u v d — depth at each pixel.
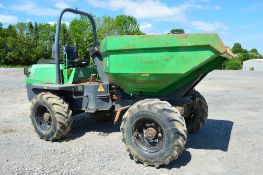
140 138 5.45
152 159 5.24
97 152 6.06
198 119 6.94
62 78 7.16
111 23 58.25
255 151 6.11
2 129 7.77
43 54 69.62
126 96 6.44
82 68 7.34
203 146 6.39
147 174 5.04
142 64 5.46
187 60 5.14
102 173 5.08
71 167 5.33
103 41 5.90
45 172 5.13
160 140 5.30
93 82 7.23
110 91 6.65
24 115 9.36
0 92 14.42
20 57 66.38
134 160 5.59
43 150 6.20
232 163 5.51
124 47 5.53
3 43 65.81
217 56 5.02
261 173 5.09
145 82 5.64
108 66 5.86
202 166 5.38
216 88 16.38
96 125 8.12
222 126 7.98
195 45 5.03
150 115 5.18
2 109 10.30
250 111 10.01
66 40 7.57
